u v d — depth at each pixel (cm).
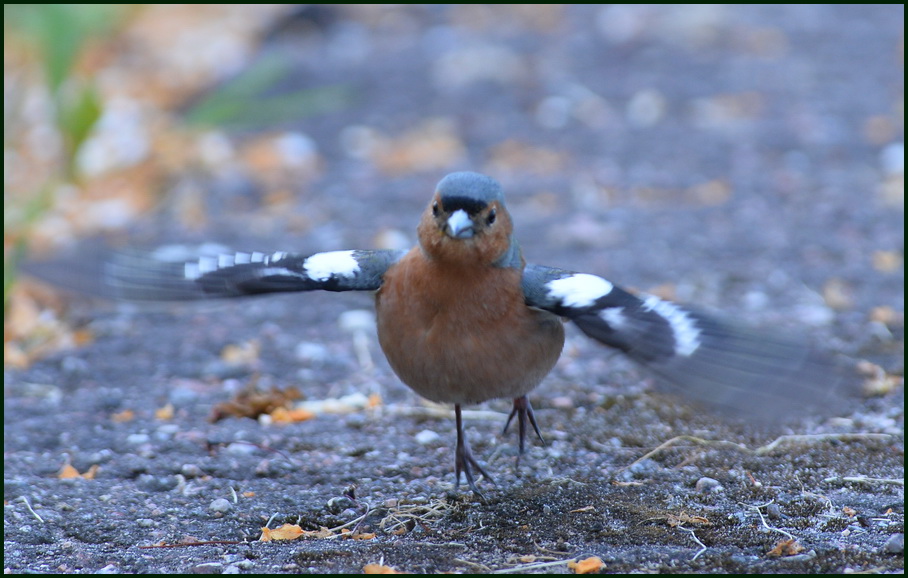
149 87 2056
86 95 1653
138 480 890
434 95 1925
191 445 949
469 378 767
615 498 839
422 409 1018
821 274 1295
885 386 1010
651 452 914
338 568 727
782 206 1500
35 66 2048
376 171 1667
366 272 783
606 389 1053
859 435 925
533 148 1716
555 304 731
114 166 1733
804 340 664
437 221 729
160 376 1119
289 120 1872
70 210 1598
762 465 885
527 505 832
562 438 952
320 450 945
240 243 1419
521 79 1973
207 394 1072
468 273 738
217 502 841
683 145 1708
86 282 759
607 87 1936
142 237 1458
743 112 1816
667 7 2347
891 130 1716
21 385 1104
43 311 1311
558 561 727
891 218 1448
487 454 929
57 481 881
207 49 2241
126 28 2339
